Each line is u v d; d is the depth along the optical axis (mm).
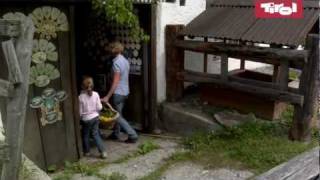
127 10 5848
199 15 7711
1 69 4914
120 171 5793
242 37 6504
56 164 5898
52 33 5484
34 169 4266
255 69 9320
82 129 6375
